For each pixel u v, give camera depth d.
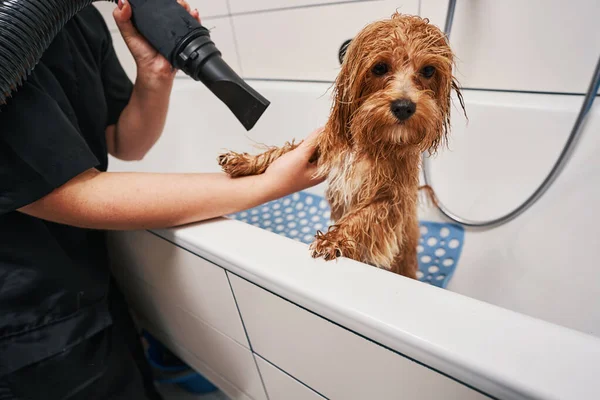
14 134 0.52
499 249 0.93
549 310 0.84
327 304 0.45
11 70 0.47
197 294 0.69
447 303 0.41
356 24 1.04
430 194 1.00
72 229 0.72
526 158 0.89
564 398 0.32
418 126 0.53
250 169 0.70
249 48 1.27
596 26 0.79
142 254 0.74
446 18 0.85
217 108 1.36
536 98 0.88
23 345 0.63
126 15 0.62
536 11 0.83
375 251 0.63
